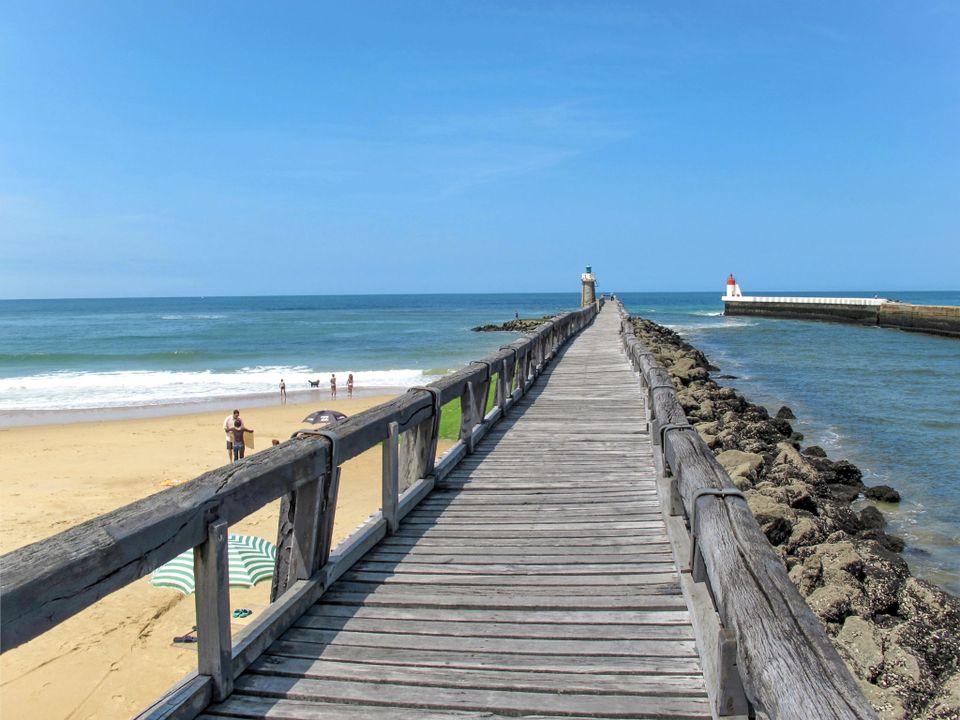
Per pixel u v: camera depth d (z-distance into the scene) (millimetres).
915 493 12211
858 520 9555
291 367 36875
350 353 44781
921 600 6406
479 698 3184
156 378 32094
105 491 13750
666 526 5258
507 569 4707
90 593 2367
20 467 15750
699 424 14375
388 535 5406
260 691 3236
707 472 3543
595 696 3186
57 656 7062
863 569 6828
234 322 85312
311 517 4152
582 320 30641
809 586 6816
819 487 10719
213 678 3141
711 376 29406
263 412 23156
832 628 6152
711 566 2801
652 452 7445
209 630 3121
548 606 4125
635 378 14391
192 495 2982
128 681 6660
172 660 7035
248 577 7266
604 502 6227
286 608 3850
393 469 5418
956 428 18234
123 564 2516
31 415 23031
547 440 8820
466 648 3639
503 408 10438
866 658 5398
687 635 3748
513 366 11555
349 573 4660
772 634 2008
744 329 63312
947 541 9812
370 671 3412
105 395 27391
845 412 20828
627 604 4121
